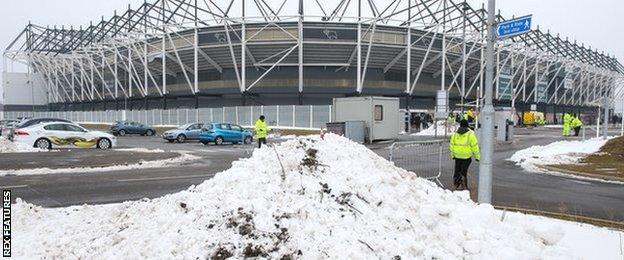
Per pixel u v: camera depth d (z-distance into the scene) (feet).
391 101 95.61
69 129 77.87
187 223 16.55
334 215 16.52
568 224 23.17
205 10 168.35
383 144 88.12
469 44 185.37
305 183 18.37
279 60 161.48
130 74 200.54
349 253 14.52
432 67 187.42
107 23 210.38
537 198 33.40
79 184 39.58
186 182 41.09
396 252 15.17
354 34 160.25
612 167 50.60
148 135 148.87
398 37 166.30
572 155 62.75
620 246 19.20
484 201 26.66
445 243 16.70
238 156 69.46
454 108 206.08
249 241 15.06
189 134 110.01
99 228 19.97
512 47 205.77
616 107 82.43
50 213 24.99
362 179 19.02
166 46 177.99
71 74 262.06
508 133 96.27
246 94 172.86
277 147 21.70
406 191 19.48
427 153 38.58
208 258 14.62
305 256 14.47
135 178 43.55
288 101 179.63
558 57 238.07
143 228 17.83
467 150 35.86
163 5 181.47
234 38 163.32
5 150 69.31
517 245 17.28
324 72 171.73
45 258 17.13
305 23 157.17
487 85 26.81
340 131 86.48
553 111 266.77
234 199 17.16
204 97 190.60
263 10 163.43
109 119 199.21
